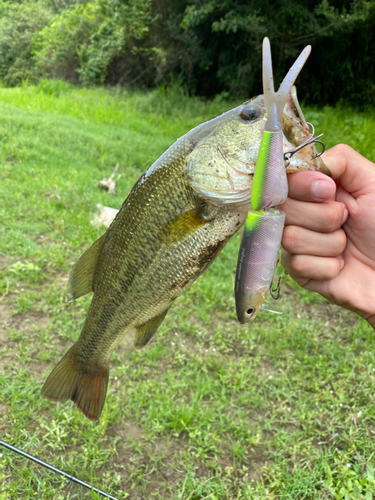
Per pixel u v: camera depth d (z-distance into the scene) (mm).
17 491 484
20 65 3861
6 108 1960
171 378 651
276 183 244
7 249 914
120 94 2814
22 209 1070
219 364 693
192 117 2361
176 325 768
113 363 680
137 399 606
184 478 525
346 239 309
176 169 310
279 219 250
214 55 2719
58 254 907
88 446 542
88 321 378
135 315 350
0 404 582
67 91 2955
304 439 584
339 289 314
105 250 352
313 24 2314
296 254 296
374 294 310
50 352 668
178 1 2629
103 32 3014
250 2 2330
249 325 796
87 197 1161
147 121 2246
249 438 567
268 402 636
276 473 530
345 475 518
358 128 1916
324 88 2727
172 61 2785
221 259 993
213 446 553
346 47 2531
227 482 524
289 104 260
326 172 292
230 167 291
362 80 2645
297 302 882
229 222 305
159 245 322
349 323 820
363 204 305
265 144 242
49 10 4137
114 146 1651
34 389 602
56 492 484
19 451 446
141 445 553
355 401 630
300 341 747
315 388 653
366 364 698
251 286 258
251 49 2471
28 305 762
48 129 1691
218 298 843
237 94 2639
